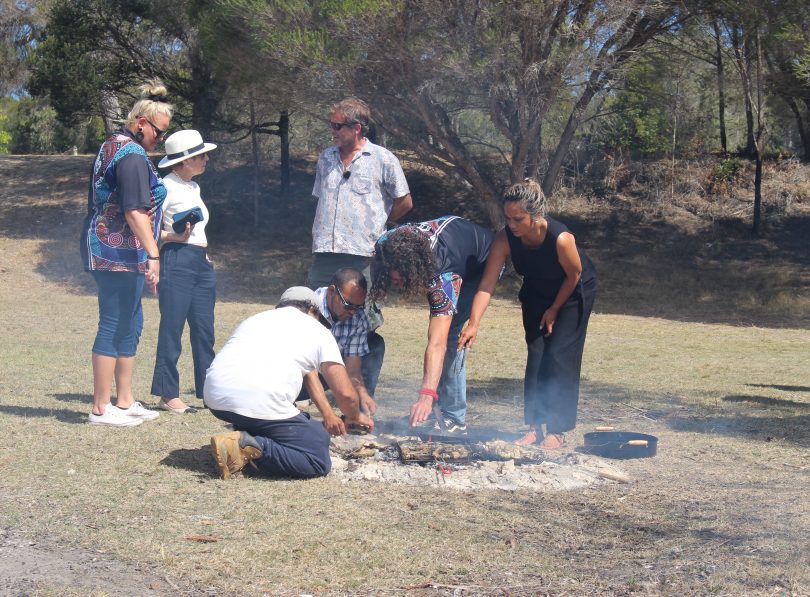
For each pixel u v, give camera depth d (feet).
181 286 20.12
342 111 19.31
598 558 11.17
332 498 13.47
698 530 12.30
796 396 25.71
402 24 45.03
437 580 10.34
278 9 46.60
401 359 32.35
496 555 11.19
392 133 56.44
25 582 10.01
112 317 18.34
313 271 20.10
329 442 15.10
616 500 13.80
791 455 17.37
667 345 40.50
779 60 54.29
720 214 78.69
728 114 91.66
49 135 121.80
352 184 19.60
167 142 20.44
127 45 69.00
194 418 19.35
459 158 56.75
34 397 21.42
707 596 9.92
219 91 66.74
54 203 80.64
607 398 24.81
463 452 15.52
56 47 69.87
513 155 54.49
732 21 50.78
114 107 73.10
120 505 12.87
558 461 15.76
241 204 81.51
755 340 43.68
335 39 46.11
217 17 49.75
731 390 26.66
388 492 13.94
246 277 65.51
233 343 14.90
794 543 11.71
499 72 46.85
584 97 53.67
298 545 11.35
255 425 14.48
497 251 17.37
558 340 17.35
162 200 18.69
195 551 11.07
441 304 16.16
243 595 9.78
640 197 81.87
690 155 86.69
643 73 54.70
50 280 62.90
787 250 72.84
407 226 16.47
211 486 13.94
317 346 14.93
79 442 16.70
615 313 56.13
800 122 80.23
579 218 79.46
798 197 80.12
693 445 18.26
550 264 16.94
